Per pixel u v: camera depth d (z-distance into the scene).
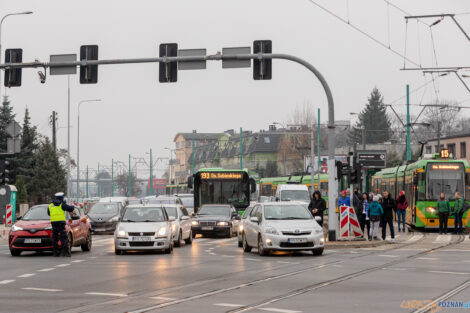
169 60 42.25
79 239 37.91
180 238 42.78
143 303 17.98
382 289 20.70
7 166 52.53
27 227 35.91
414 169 57.88
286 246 34.16
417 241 44.00
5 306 17.59
